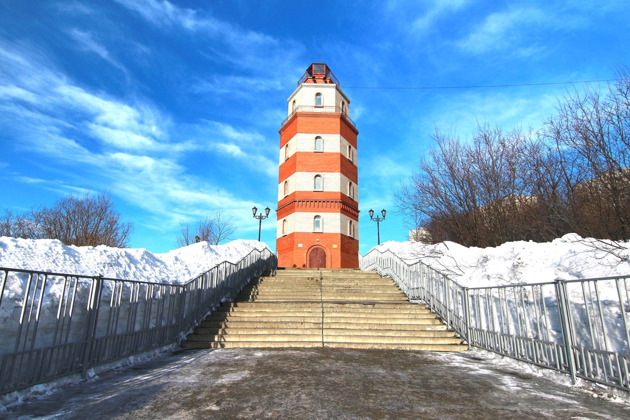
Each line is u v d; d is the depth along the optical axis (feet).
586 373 18.33
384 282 53.06
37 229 106.63
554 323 22.26
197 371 22.12
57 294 19.97
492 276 30.99
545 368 21.42
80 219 110.63
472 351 29.81
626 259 21.52
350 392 17.88
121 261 31.30
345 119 105.50
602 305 19.17
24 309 15.40
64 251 26.71
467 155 68.33
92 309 20.44
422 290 41.09
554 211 51.13
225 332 33.73
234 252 67.56
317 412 14.93
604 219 40.86
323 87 104.99
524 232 57.47
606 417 14.49
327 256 94.12
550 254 28.78
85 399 16.28
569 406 15.88
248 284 52.65
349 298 45.68
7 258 21.57
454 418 14.48
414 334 32.76
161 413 14.65
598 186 42.78
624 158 40.63
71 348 18.85
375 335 32.32
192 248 56.85
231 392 17.67
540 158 58.39
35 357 16.74
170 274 37.76
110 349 22.02
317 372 22.07
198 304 35.68
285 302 41.47
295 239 94.84
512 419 14.34
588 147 44.52
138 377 20.48
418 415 14.76
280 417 14.34
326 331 33.50
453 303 34.30
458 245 55.88
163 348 28.71
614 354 16.66
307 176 98.43
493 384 19.70
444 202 69.51
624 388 16.06
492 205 62.28
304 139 100.73
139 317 26.22
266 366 23.59
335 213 96.94
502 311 26.37
